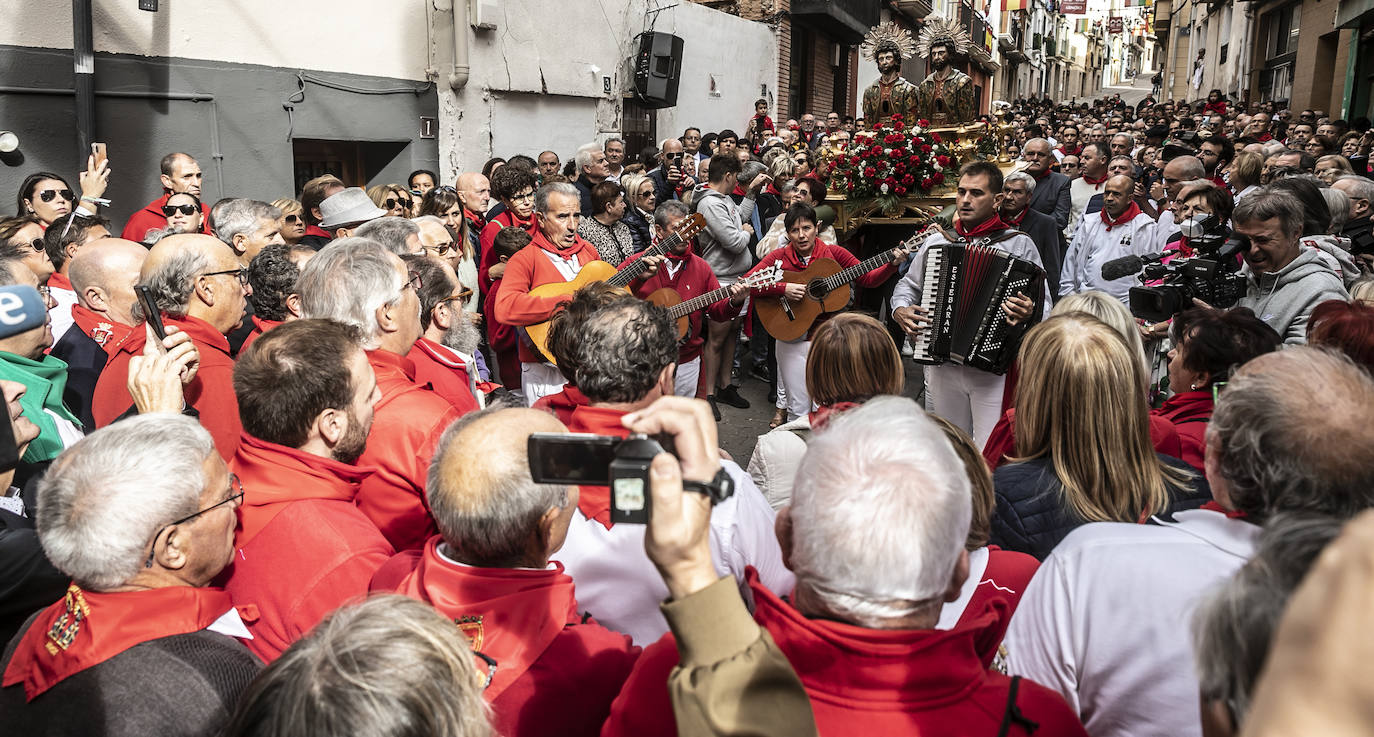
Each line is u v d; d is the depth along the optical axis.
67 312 3.80
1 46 5.97
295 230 5.31
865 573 1.18
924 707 1.19
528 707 1.50
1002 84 37.94
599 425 2.21
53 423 2.52
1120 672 1.58
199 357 2.66
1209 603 1.03
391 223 3.70
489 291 5.36
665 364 2.25
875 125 7.52
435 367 3.20
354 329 2.19
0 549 1.84
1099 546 1.67
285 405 1.95
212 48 7.17
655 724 1.29
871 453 1.25
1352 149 10.98
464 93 9.13
